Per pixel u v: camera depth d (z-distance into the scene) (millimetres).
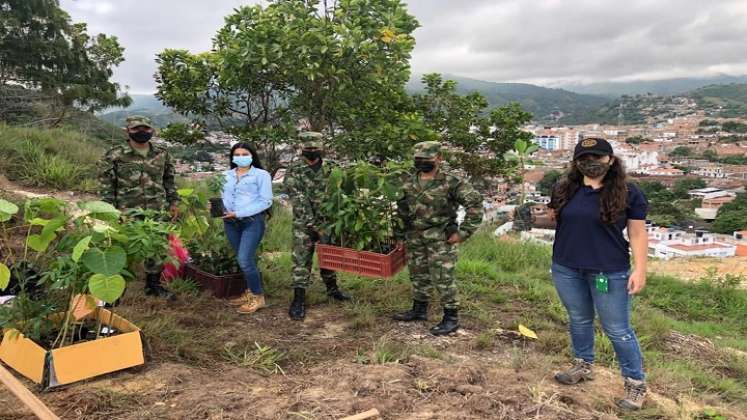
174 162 5266
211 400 3131
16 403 3014
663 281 8609
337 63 7773
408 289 6035
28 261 4219
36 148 9477
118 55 22797
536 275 7867
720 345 5871
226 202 4930
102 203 3451
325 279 5477
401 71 8344
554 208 3482
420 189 4609
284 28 7457
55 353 3195
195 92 8445
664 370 4383
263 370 3758
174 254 4660
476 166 11344
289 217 9539
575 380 3760
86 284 3348
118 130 20922
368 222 4781
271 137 8180
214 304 5125
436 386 3445
